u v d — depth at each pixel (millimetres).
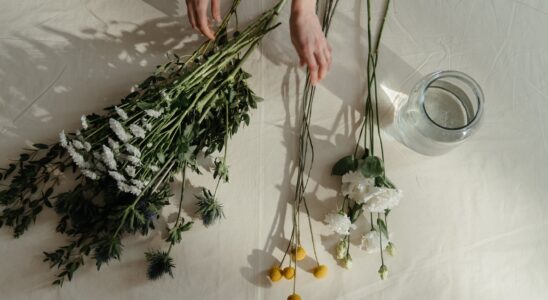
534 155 874
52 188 796
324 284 832
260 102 878
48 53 874
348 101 887
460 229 852
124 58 881
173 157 762
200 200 834
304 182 860
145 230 781
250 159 863
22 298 804
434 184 864
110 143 680
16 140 844
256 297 824
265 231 843
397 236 849
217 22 901
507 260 841
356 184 799
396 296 829
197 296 822
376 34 907
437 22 914
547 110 888
